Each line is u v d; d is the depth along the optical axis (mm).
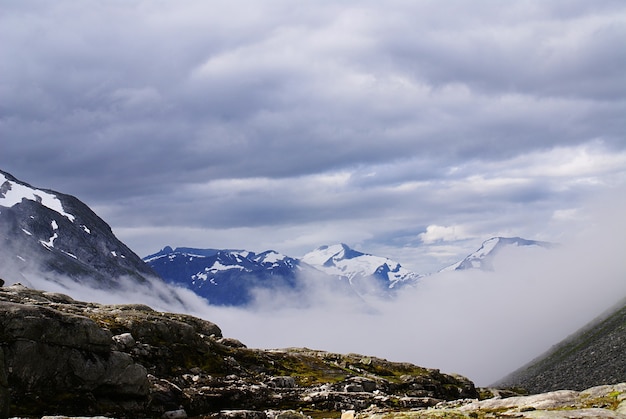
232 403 67625
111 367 53688
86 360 52312
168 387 60438
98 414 51000
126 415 53312
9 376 47719
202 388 67562
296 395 74688
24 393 48312
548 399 47156
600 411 39656
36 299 81000
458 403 67938
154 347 73438
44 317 50844
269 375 88750
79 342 52375
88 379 52000
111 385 53438
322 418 65625
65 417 42438
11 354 48156
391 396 78938
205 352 81875
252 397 70188
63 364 51000
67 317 52375
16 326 49188
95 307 86688
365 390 92312
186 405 60562
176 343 78375
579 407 44375
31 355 49188
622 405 43094
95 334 53469
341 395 75938
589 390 48875
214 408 65062
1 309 49688
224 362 82625
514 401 48656
